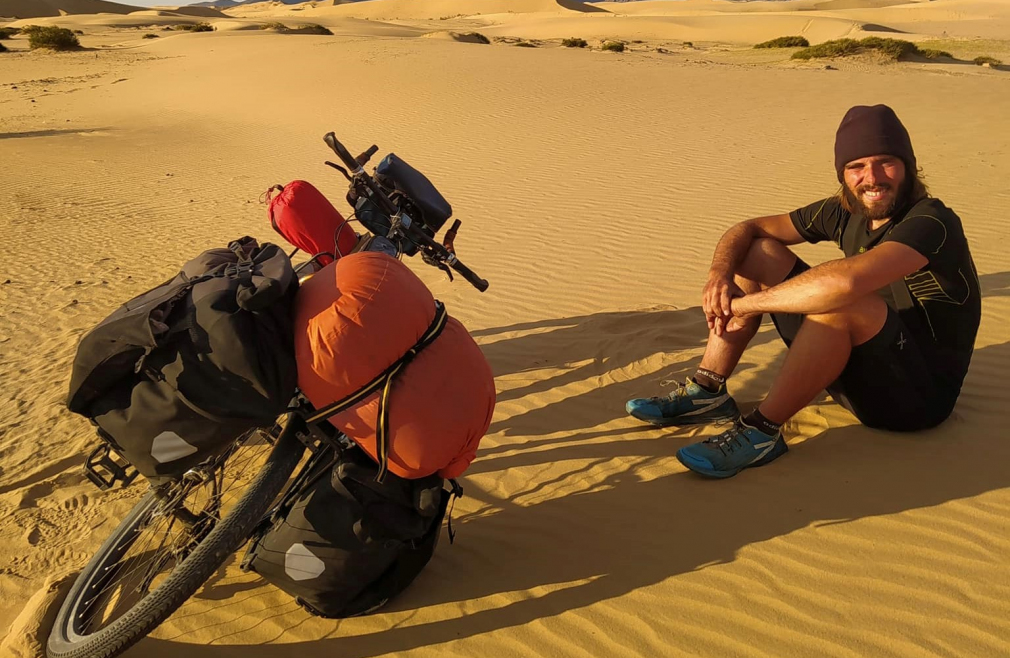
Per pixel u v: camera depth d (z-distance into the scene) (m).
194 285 2.46
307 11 131.88
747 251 3.83
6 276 7.82
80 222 10.05
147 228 9.66
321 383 2.46
